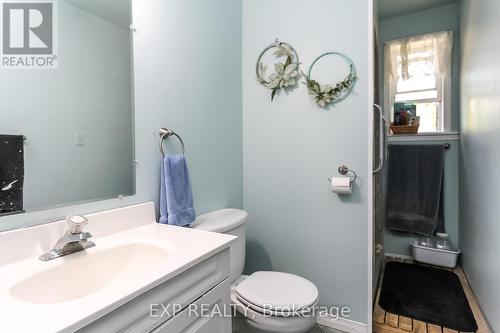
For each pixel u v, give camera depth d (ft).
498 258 4.95
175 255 2.79
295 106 5.96
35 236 2.82
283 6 6.01
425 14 8.93
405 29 9.21
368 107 5.25
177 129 4.61
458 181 8.60
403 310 6.18
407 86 9.36
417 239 9.14
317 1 5.65
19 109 2.82
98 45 3.49
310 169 5.84
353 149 5.42
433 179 8.69
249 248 6.58
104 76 3.55
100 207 3.48
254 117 6.43
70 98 3.22
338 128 5.54
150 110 4.13
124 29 3.76
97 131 3.48
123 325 2.07
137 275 2.38
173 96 4.53
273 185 6.26
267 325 3.99
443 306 6.32
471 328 5.54
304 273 5.97
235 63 6.24
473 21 6.57
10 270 2.51
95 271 2.93
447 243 8.66
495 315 5.15
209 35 5.39
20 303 1.97
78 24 3.29
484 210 5.77
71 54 3.23
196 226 4.49
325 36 5.58
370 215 5.28
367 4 5.20
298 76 5.88
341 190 5.24
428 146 8.77
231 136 6.13
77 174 3.27
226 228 4.66
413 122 9.03
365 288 5.37
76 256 2.84
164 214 4.12
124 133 3.78
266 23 6.21
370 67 5.20
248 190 6.56
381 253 8.14
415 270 8.25
